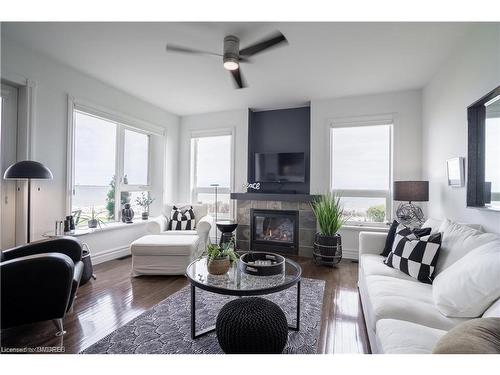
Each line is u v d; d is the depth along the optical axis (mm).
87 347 1622
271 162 4352
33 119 2674
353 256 3777
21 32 2334
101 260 3418
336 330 1855
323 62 2807
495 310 1077
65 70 2980
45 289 1646
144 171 4430
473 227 1901
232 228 4109
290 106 4395
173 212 3881
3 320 1571
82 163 3367
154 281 2770
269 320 1381
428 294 1530
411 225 3143
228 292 1538
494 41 1856
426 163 3328
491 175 1882
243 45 2467
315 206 3740
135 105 3977
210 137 4824
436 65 2828
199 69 3039
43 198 2803
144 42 2479
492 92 1808
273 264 1821
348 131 3910
